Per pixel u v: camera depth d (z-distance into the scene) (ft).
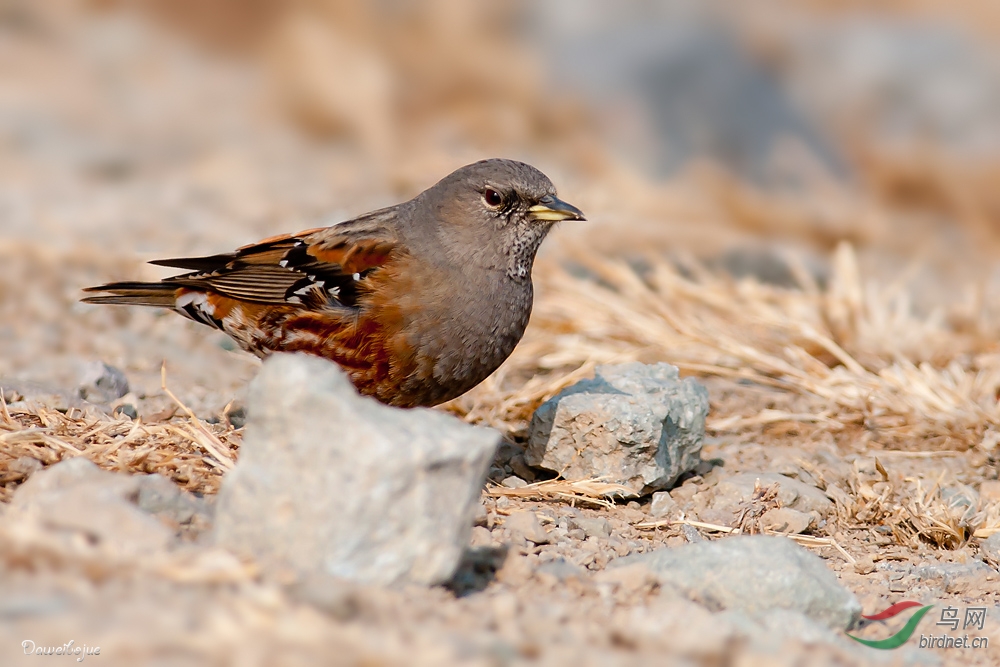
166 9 82.64
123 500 21.75
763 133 68.03
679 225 58.65
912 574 27.94
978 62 74.38
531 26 74.54
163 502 23.16
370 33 72.43
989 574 27.86
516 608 20.35
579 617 20.84
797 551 24.18
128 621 16.93
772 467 34.32
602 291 47.47
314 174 65.67
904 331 45.50
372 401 21.59
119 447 27.45
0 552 19.07
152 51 80.89
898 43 75.77
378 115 69.05
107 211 58.44
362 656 16.53
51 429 28.37
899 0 81.92
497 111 69.36
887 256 59.93
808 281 50.24
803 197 64.34
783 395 40.37
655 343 43.70
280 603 18.30
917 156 67.41
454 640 17.79
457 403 37.11
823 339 42.39
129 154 67.10
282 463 20.93
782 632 21.70
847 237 60.80
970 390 39.65
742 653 18.84
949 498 32.76
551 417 31.76
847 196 65.31
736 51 73.05
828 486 33.47
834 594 23.31
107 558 19.35
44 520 20.77
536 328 45.62
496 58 70.38
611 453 31.27
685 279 52.01
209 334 44.29
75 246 51.78
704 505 31.53
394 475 20.34
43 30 82.43
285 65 72.79
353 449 20.43
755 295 48.01
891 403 38.11
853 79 72.79
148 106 74.08
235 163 66.03
